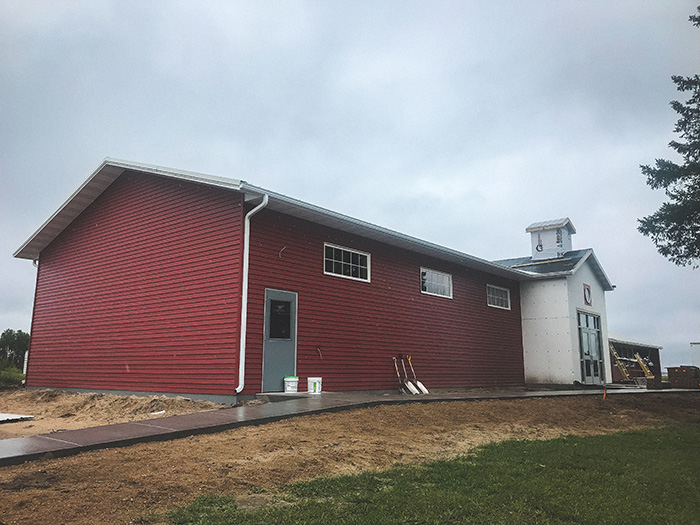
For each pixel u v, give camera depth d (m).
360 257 14.32
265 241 11.67
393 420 8.70
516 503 5.07
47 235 16.31
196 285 11.88
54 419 10.92
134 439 6.46
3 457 5.35
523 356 20.86
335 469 5.99
